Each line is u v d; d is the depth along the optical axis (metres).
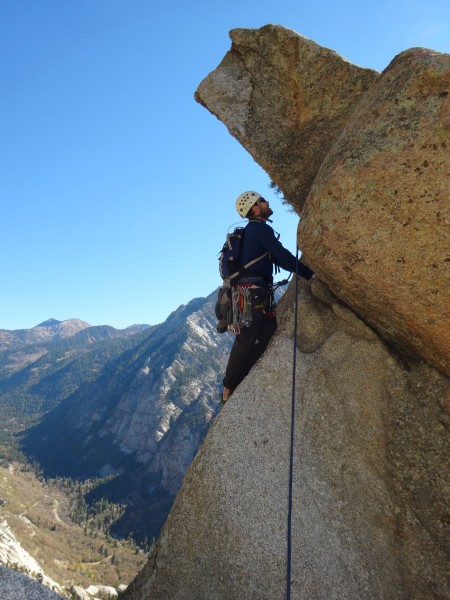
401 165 3.28
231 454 4.12
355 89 5.22
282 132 5.58
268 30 5.79
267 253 4.80
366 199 3.47
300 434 4.07
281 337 4.71
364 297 3.83
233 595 3.51
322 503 3.71
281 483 3.86
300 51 5.53
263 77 5.87
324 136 5.27
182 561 3.89
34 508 197.62
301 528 3.61
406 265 3.39
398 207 3.33
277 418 4.21
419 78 3.38
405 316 3.56
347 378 4.20
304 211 4.09
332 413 4.09
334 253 3.76
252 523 3.74
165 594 3.83
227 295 4.83
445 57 3.30
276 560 3.53
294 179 5.38
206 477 4.09
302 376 4.35
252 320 4.62
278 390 4.36
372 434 3.90
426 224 3.24
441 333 3.42
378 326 4.12
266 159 5.56
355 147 3.59
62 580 107.31
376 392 4.05
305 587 3.36
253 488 3.90
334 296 4.67
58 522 182.75
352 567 3.41
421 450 3.67
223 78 6.10
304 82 5.48
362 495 3.69
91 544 162.50
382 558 3.43
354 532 3.55
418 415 3.79
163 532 4.20
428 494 3.53
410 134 3.28
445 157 3.13
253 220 4.93
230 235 4.89
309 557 3.48
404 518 3.53
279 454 4.01
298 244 4.15
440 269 3.25
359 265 3.63
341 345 4.42
